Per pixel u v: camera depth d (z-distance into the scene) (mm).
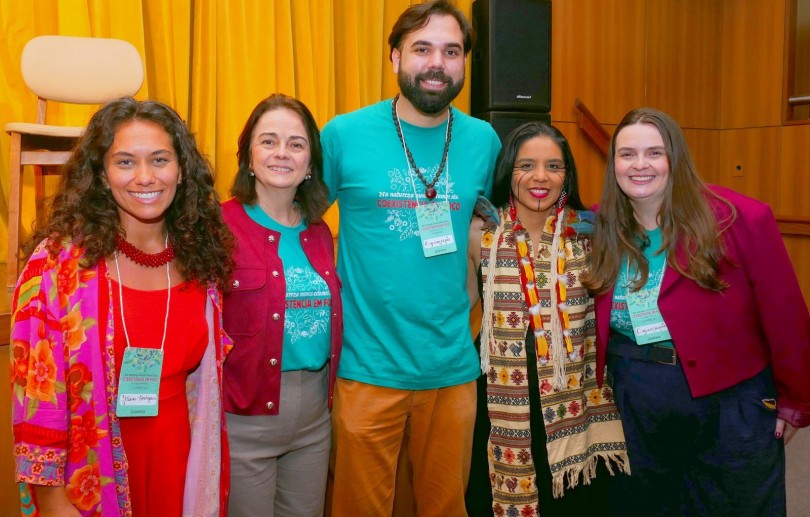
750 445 1620
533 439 1914
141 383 1287
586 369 1920
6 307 2262
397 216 1736
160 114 1334
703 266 1591
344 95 4211
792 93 5477
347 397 1752
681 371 1654
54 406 1189
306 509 1657
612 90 5285
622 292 1740
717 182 5988
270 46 3742
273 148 1570
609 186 1762
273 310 1540
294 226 1681
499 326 1898
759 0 5594
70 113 3240
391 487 1833
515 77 4254
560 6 4977
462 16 1758
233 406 1537
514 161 1911
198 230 1426
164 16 3443
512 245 1927
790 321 1586
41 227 1302
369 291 1749
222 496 1438
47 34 3227
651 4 5410
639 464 1753
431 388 1760
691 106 5742
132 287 1335
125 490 1276
